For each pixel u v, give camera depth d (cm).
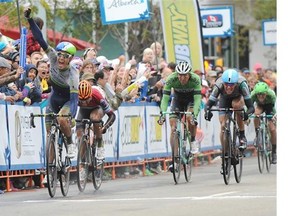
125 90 3173
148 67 3397
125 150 3164
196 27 3862
